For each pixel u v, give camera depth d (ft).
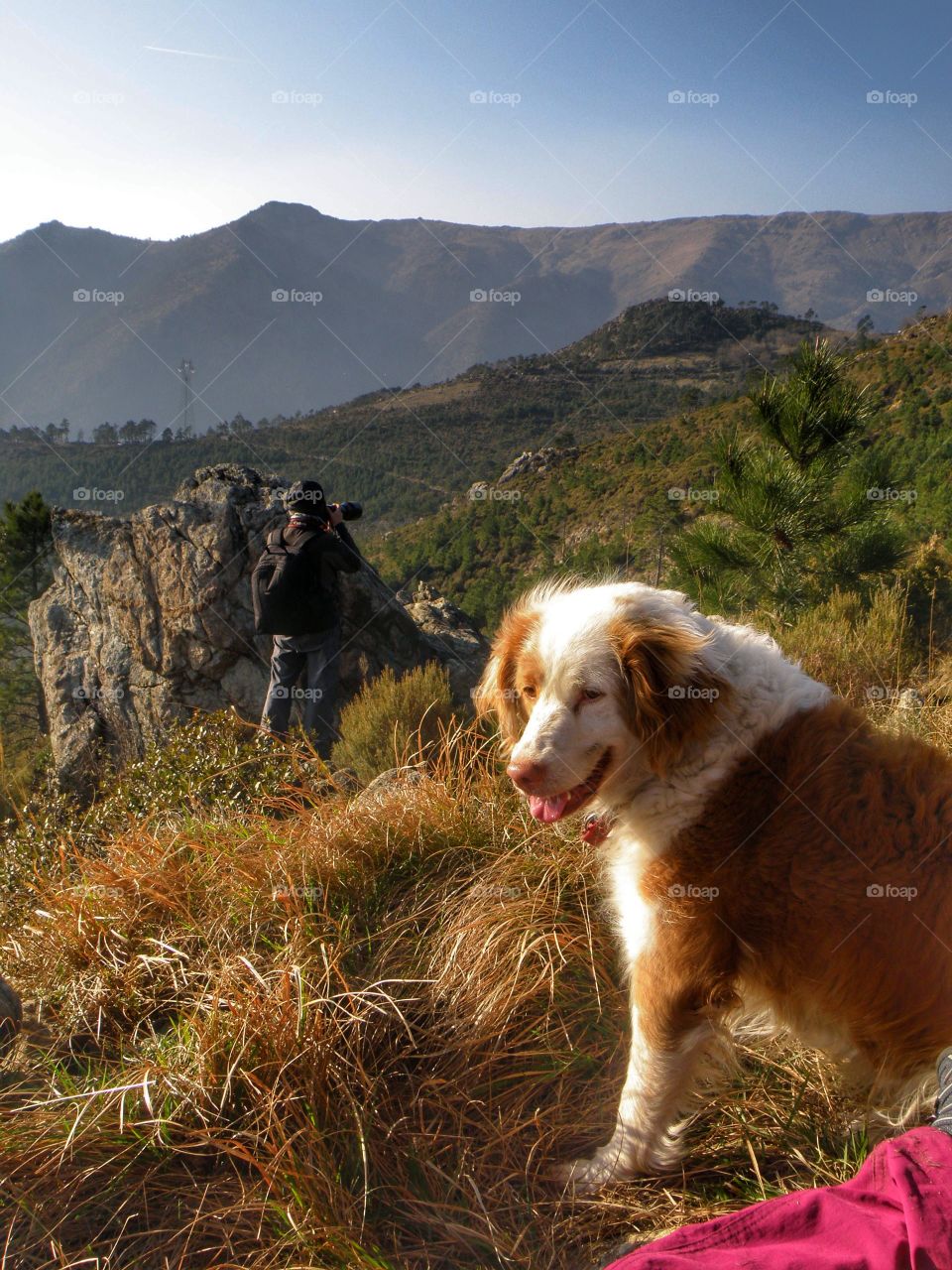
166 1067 9.38
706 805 8.40
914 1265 5.49
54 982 11.58
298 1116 8.70
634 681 8.58
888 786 7.84
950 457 66.44
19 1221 8.21
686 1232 6.40
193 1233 7.96
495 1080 9.52
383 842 12.93
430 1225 8.02
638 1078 8.65
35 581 93.40
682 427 285.02
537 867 12.24
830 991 8.04
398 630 31.37
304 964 10.50
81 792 32.37
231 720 22.82
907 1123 8.23
